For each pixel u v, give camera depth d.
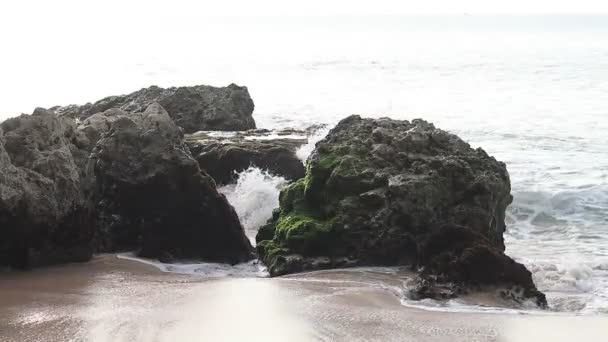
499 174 11.33
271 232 11.75
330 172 11.19
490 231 10.98
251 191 14.83
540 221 14.75
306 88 39.09
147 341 6.71
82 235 10.56
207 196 11.39
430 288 8.82
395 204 10.52
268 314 7.67
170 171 11.28
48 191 10.05
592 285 10.09
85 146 12.28
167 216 11.32
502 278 8.96
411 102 32.97
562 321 7.78
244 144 16.39
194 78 44.44
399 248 10.53
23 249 9.95
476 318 7.80
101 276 9.66
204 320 7.40
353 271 10.11
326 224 10.71
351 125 12.22
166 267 10.80
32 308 7.77
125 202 11.42
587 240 13.20
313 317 7.61
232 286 8.99
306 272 10.23
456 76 43.47
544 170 18.47
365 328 7.29
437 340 6.99
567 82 39.12
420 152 11.38
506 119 27.45
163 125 11.63
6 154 9.81
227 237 11.50
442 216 10.70
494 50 62.47
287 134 18.61
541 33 92.38
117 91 38.94
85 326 7.10
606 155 20.48
